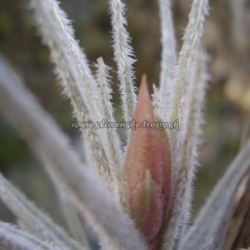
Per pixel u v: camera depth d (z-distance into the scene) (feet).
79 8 1.16
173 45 0.33
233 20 0.87
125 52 0.29
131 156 0.26
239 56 0.90
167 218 0.27
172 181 0.27
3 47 1.13
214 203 0.33
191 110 0.25
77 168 0.18
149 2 1.16
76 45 0.28
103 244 0.27
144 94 0.26
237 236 0.33
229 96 0.93
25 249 0.24
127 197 0.27
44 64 1.15
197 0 0.27
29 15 1.13
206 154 0.91
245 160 0.34
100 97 0.29
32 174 0.95
